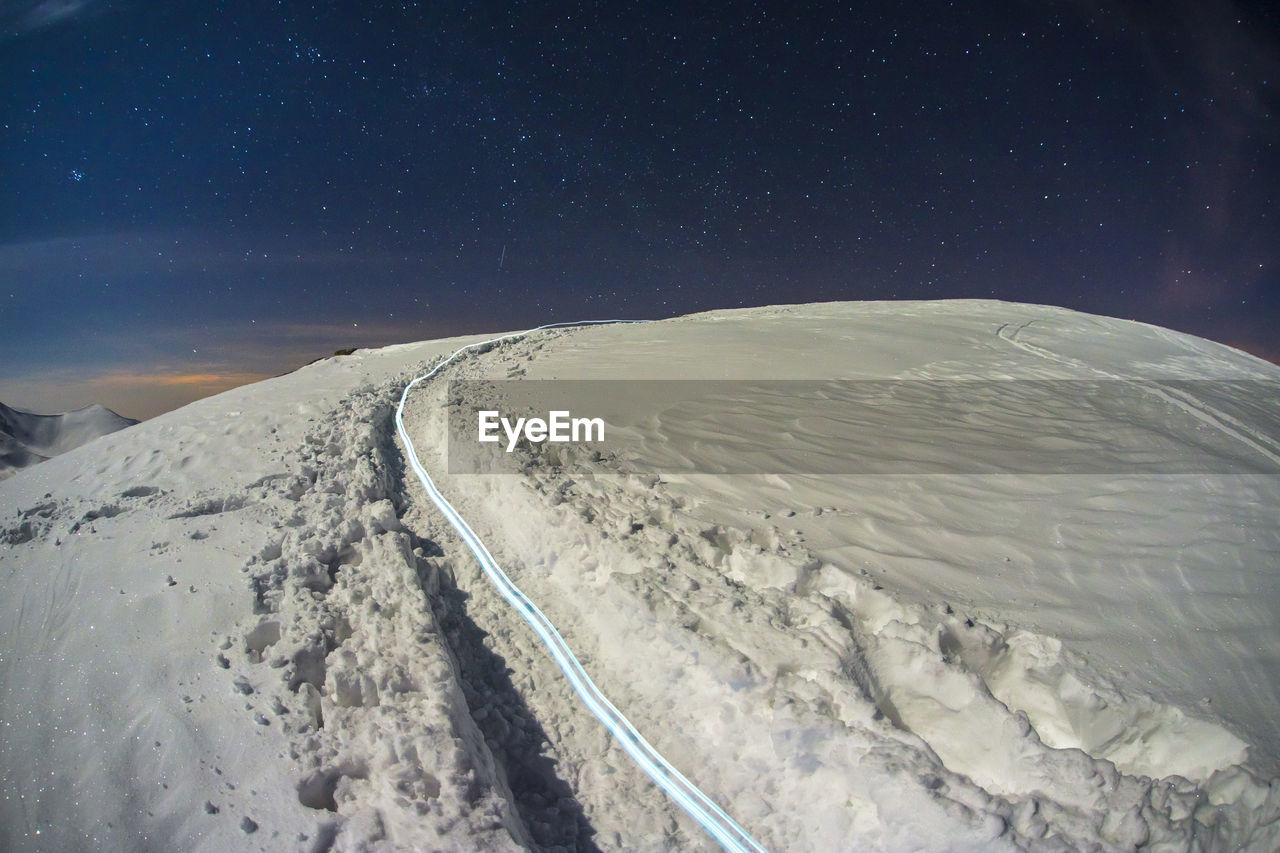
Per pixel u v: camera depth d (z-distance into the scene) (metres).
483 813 2.58
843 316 12.61
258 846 2.56
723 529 4.27
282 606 3.87
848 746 2.75
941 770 2.59
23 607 4.06
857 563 3.96
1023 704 3.23
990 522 4.52
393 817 2.59
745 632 3.27
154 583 4.11
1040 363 9.36
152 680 3.36
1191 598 3.72
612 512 4.43
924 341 10.45
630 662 3.46
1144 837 2.37
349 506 4.91
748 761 2.95
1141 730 2.96
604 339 10.79
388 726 2.92
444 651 3.37
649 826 2.82
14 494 5.99
